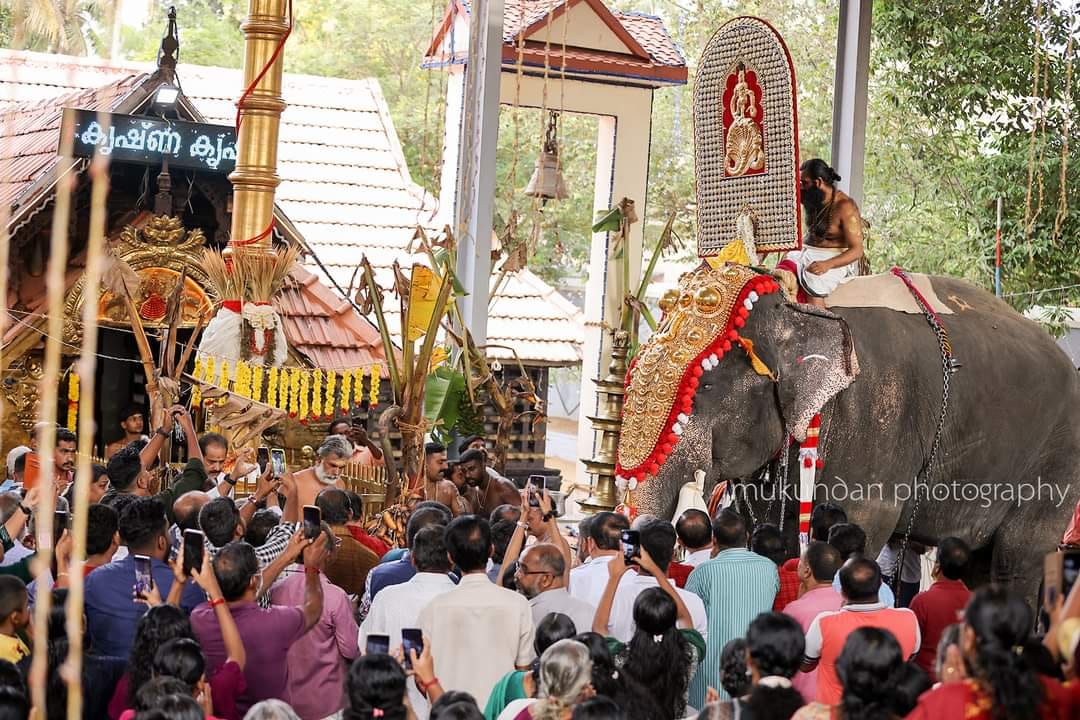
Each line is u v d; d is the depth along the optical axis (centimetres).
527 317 1950
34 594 753
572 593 812
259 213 1385
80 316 1384
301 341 1471
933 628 812
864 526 1037
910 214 2117
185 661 587
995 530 1134
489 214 1537
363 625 764
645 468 959
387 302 1877
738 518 831
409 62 3150
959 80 2036
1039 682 468
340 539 968
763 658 602
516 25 1750
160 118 1406
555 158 1745
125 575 730
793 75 1011
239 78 2198
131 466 970
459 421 1430
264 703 520
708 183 1081
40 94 1830
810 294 1040
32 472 996
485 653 716
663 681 662
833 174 1048
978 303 1145
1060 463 1136
